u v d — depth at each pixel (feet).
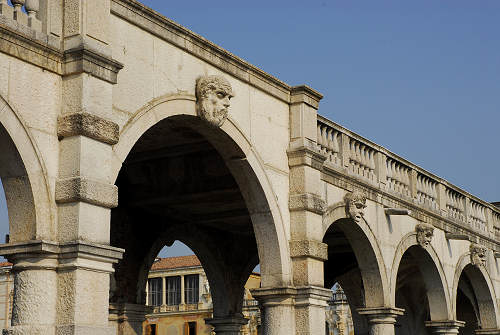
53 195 32.83
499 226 86.48
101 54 34.55
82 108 33.47
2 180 32.50
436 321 69.21
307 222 48.52
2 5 32.27
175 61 40.88
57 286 32.14
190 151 51.93
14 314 31.94
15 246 31.76
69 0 34.58
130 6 37.96
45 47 33.30
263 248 47.78
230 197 54.80
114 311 55.11
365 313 58.44
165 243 60.64
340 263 77.10
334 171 53.83
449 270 71.26
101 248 32.91
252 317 170.91
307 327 46.57
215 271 65.26
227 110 43.04
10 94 31.68
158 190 54.19
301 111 50.16
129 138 37.01
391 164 64.13
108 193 33.91
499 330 79.77
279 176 48.60
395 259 61.26
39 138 32.65
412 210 65.62
